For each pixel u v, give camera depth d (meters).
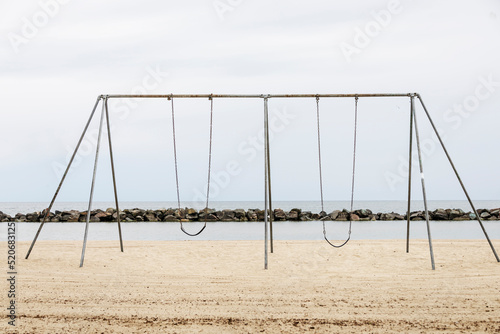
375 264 9.44
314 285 7.60
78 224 28.45
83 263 9.41
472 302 6.48
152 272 8.72
